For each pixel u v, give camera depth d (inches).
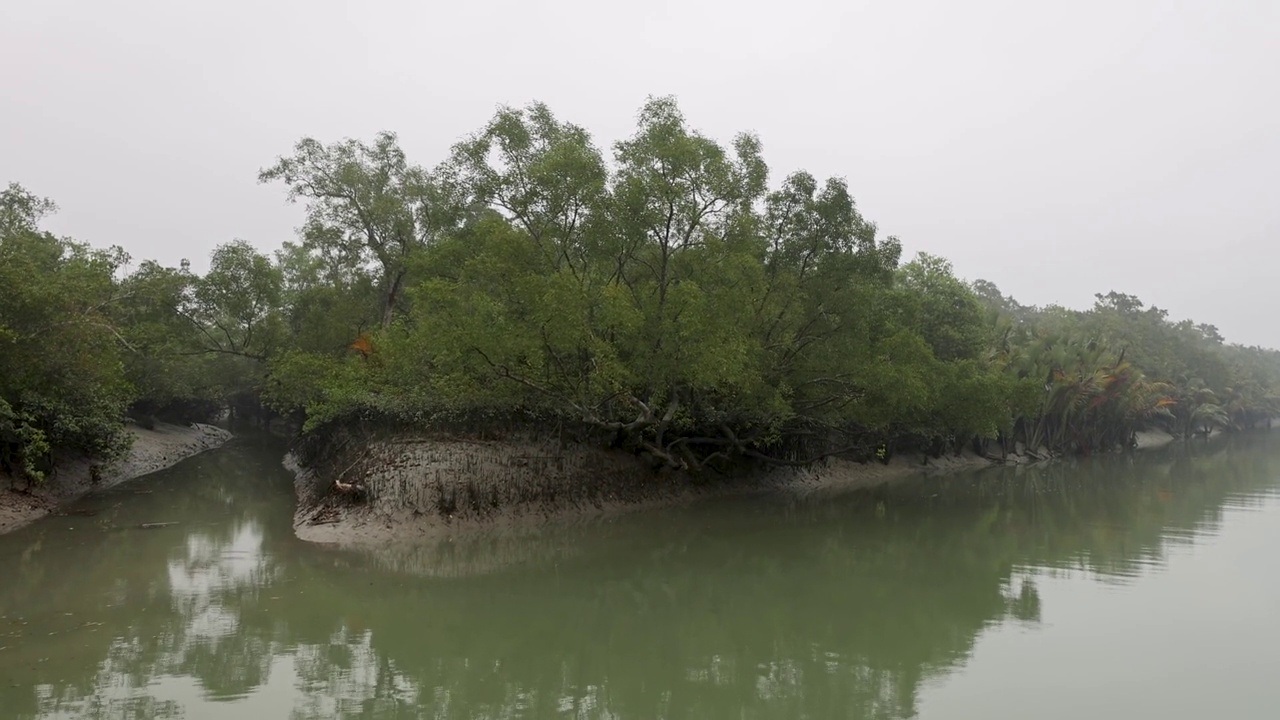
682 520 948.0
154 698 381.7
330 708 376.5
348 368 1052.5
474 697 395.5
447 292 823.7
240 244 1456.7
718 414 1040.2
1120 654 465.1
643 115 927.0
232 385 2081.7
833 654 466.3
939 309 1738.4
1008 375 1791.3
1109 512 1062.4
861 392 1118.4
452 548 742.5
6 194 1255.5
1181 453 2448.3
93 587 576.1
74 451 1042.7
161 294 1310.3
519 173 946.1
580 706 386.0
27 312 786.8
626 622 530.0
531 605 564.7
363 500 803.4
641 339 876.6
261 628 495.5
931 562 726.5
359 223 1389.0
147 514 877.2
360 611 536.7
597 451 1011.3
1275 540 840.3
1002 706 386.0
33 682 398.9
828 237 1058.1
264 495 1047.6
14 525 781.9
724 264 924.0
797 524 942.4
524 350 797.2
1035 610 561.6
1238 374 3996.1
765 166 1000.2
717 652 469.7
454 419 896.9
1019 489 1360.7
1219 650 470.9
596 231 901.2
